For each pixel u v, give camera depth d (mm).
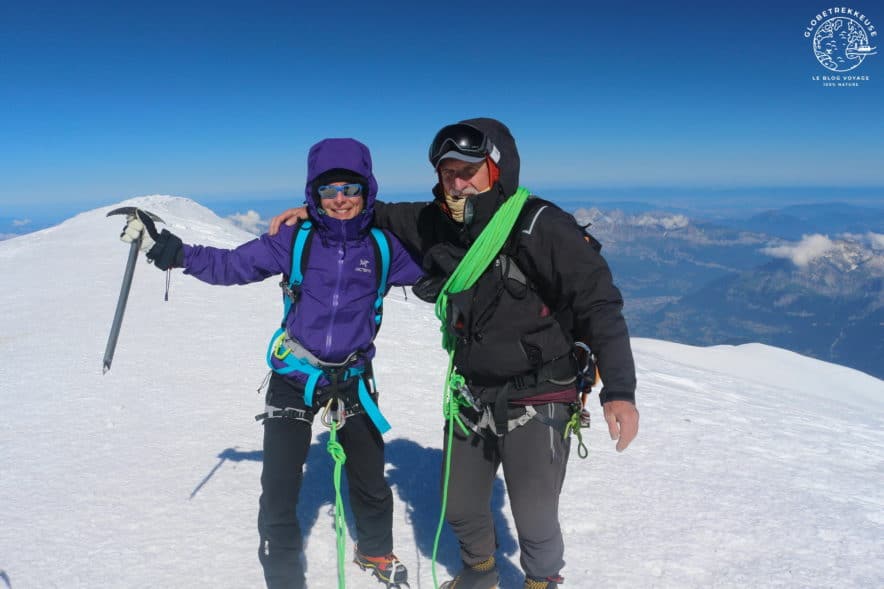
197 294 10797
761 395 11680
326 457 4590
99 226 19891
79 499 3904
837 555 3740
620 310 2447
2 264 14172
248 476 4258
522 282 2598
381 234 3127
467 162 2510
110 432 5008
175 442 4824
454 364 2875
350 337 3014
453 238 2869
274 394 3049
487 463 2883
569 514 4098
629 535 3869
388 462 4699
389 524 3240
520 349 2639
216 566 3275
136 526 3619
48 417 5316
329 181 2918
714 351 26562
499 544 3709
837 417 10734
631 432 2270
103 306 9766
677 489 4602
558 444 2705
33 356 7168
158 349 7516
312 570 3336
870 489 5062
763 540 3883
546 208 2578
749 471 5164
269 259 3072
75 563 3254
